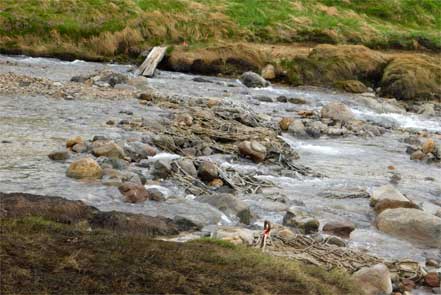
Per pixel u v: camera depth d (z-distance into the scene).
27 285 7.92
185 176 16.16
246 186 16.38
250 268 9.56
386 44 49.00
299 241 12.26
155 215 12.77
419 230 13.75
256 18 49.19
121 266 8.78
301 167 19.53
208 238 10.91
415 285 11.26
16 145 17.56
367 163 21.75
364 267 11.16
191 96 30.30
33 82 28.50
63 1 44.47
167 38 44.28
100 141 18.11
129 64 41.31
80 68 36.53
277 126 25.61
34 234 9.35
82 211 11.90
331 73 40.50
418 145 25.80
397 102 36.97
